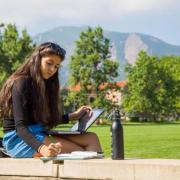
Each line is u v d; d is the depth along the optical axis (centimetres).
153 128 6175
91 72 9050
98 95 9131
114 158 561
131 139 3073
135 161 531
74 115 656
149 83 11350
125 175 511
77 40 9144
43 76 618
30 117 612
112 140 564
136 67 11400
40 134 614
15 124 601
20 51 7775
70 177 545
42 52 614
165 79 11525
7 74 7644
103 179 524
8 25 7838
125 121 11969
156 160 541
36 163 568
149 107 11381
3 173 589
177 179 480
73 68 9131
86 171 534
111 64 9119
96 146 631
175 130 5122
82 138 636
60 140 618
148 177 497
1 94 618
